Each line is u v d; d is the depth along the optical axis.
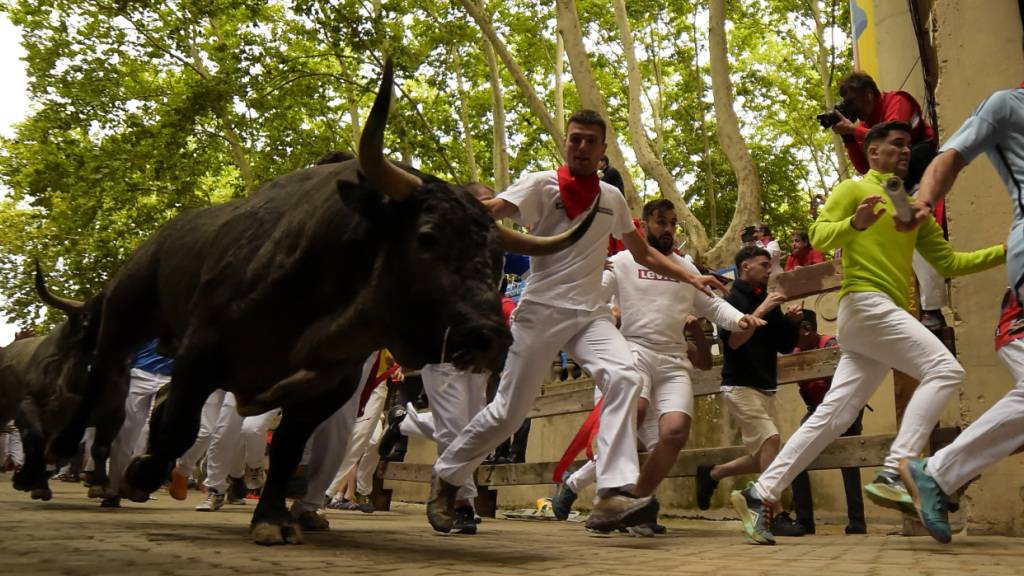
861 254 5.80
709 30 19.00
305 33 23.58
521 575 3.60
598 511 5.76
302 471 7.12
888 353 5.71
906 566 4.19
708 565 4.19
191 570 3.44
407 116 24.06
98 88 26.73
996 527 6.66
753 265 7.46
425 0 25.81
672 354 7.05
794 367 7.89
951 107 7.37
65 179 27.00
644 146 20.33
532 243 4.91
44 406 9.34
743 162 18.50
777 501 5.95
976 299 6.98
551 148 31.48
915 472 5.34
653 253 6.45
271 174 27.03
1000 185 7.02
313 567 3.70
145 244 6.60
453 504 6.61
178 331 6.04
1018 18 7.23
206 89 23.95
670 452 6.77
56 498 10.48
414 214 4.39
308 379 4.79
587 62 18.86
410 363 4.55
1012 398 5.16
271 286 4.80
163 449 5.12
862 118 8.00
